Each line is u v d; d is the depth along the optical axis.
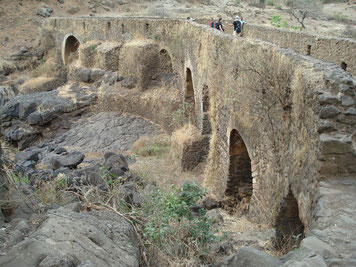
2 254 3.72
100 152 18.41
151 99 20.05
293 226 6.82
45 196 7.00
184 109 16.92
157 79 20.81
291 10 28.98
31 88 27.83
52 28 30.83
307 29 23.77
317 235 3.97
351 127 4.82
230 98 9.63
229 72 9.57
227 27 22.72
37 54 31.70
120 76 22.17
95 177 9.93
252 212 8.48
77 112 22.05
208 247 5.58
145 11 35.53
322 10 30.77
